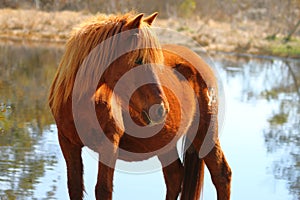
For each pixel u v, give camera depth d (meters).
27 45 34.62
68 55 7.61
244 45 43.06
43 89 20.72
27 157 12.45
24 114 16.47
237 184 11.80
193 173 9.42
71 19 42.44
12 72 23.98
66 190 10.49
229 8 56.78
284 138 16.36
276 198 11.02
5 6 45.50
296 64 38.00
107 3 43.03
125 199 10.49
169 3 50.69
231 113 19.45
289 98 24.05
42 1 45.88
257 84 27.12
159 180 12.01
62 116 7.69
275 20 54.28
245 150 14.67
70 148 7.88
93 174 11.87
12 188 10.38
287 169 13.12
